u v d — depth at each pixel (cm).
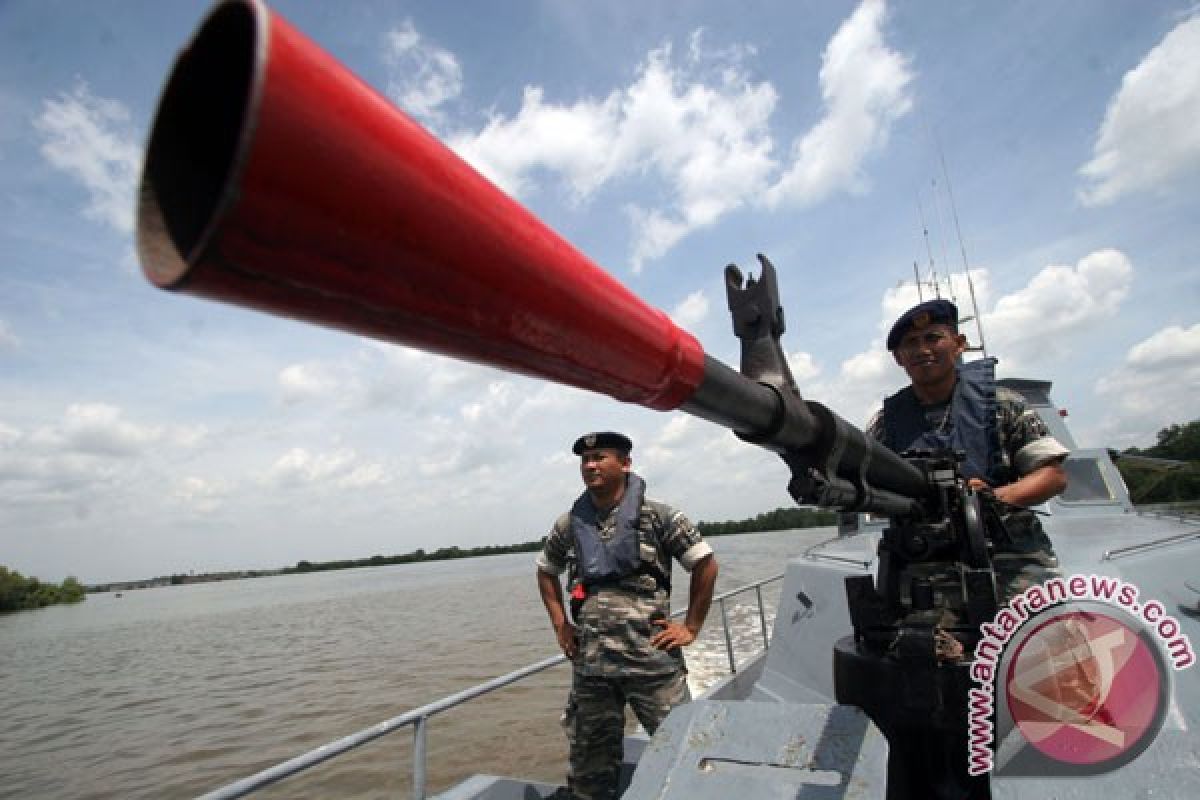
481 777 406
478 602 3338
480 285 66
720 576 2409
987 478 261
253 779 265
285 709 1367
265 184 44
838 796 164
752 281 157
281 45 44
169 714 1446
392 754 976
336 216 50
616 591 378
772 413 135
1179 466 574
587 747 373
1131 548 323
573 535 398
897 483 187
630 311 88
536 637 1875
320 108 46
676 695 368
